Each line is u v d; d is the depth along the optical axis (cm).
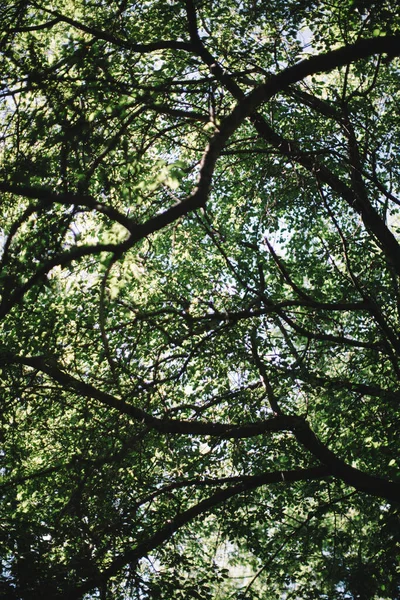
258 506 1379
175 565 1203
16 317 1180
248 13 1246
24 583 1032
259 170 1511
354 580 1291
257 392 1277
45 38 1369
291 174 1316
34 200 1032
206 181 690
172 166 779
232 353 1266
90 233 1202
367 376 1490
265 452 1351
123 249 683
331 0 1253
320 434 1566
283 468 1364
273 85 834
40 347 1137
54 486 1268
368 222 1295
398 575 1267
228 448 1304
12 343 1168
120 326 1006
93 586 1071
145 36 1284
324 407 1348
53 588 1041
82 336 1165
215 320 1003
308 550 1438
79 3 1352
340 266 1617
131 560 1116
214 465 1322
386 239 1287
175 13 1230
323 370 1388
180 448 1252
